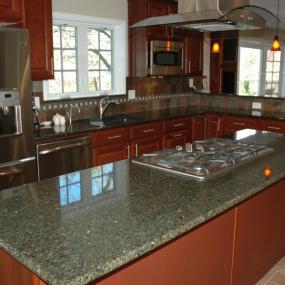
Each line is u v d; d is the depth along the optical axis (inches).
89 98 168.1
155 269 57.1
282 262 102.9
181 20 98.4
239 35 211.3
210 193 66.0
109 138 150.1
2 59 111.3
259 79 207.5
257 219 84.1
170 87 212.5
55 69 157.2
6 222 54.5
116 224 53.3
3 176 116.7
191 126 196.1
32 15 129.3
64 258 43.7
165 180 73.9
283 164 84.1
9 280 52.7
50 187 71.0
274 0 190.1
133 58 179.6
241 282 82.8
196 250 65.4
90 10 160.9
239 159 86.1
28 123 121.6
